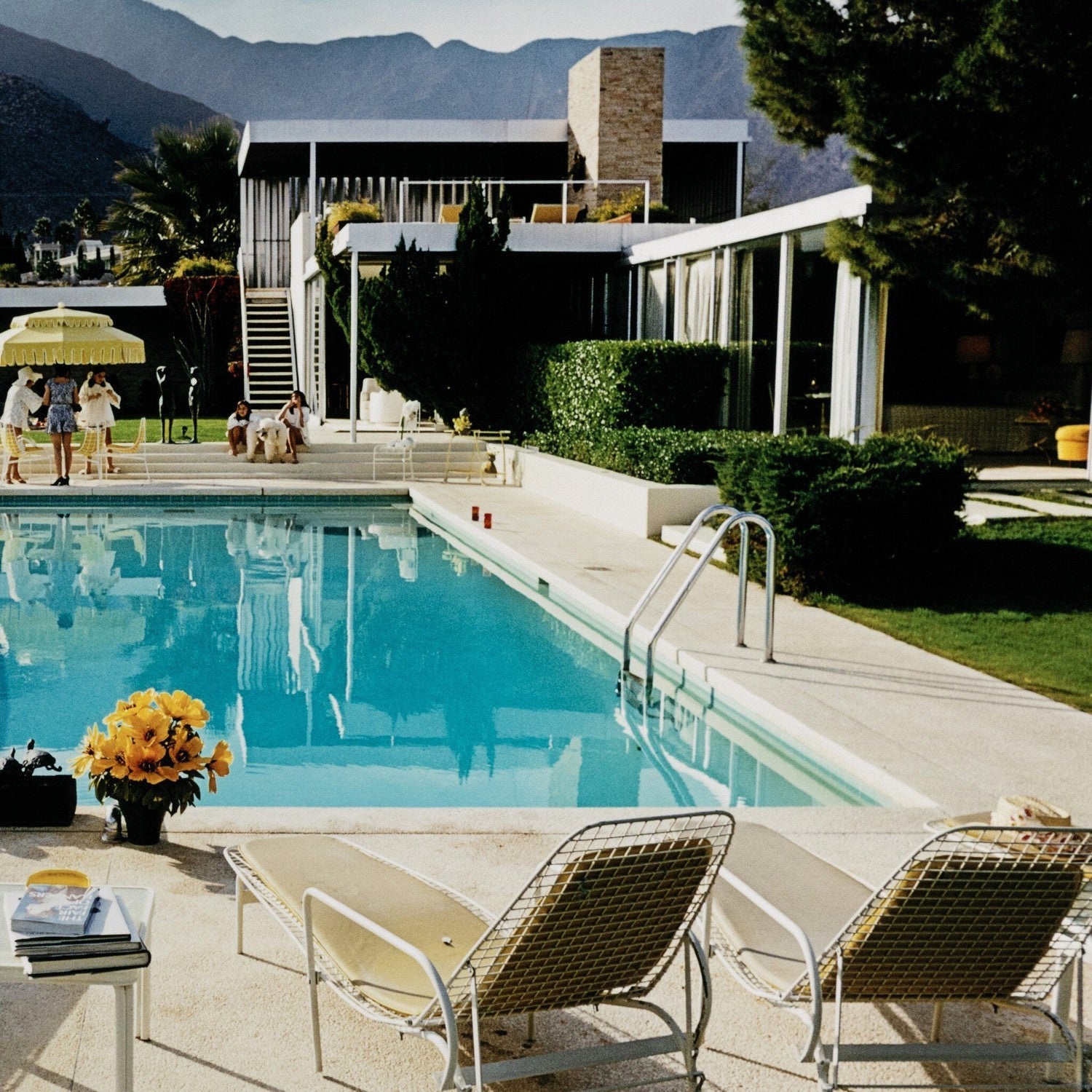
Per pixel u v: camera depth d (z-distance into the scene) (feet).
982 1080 12.10
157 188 135.13
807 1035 12.29
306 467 67.92
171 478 66.74
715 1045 12.64
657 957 11.43
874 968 11.16
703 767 24.67
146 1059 12.03
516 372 73.97
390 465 69.31
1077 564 37.09
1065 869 10.86
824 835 18.03
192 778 17.35
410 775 24.16
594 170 86.12
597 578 38.32
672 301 67.97
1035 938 11.21
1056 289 35.17
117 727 16.85
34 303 99.04
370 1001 11.10
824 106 34.32
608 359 59.11
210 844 17.22
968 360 60.18
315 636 35.35
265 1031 12.62
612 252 71.67
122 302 99.60
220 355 101.35
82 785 23.09
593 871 10.46
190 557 47.03
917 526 34.83
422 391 72.69
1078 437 52.85
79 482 63.41
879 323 46.65
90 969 10.43
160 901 15.42
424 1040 12.54
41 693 29.35
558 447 65.00
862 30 33.01
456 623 36.91
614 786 23.45
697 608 34.04
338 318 74.18
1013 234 32.60
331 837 14.83
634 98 85.56
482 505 56.08
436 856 16.96
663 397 58.75
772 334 55.31
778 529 35.27
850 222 35.96
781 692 25.70
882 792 20.76
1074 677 27.04
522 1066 10.72
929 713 24.32
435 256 70.38
